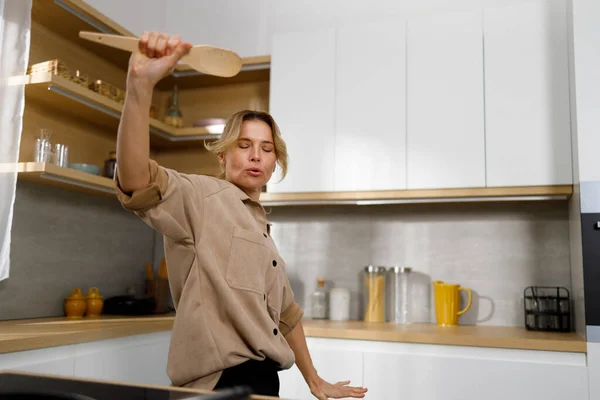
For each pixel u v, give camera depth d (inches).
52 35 105.6
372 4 123.7
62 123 106.3
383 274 114.3
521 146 98.4
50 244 102.3
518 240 111.0
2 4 84.7
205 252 44.5
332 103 109.9
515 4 103.5
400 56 106.8
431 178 102.8
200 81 131.0
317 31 112.3
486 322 110.4
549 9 99.6
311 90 111.4
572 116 95.0
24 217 96.7
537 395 84.8
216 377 43.4
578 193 90.5
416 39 106.3
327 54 111.3
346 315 114.5
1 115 83.1
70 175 92.1
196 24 137.3
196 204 45.0
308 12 128.3
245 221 47.5
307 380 58.8
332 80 110.3
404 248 118.0
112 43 35.4
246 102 131.3
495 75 101.0
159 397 26.7
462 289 108.7
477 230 113.7
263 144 51.5
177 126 126.0
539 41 99.4
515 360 86.9
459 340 89.4
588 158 88.7
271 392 45.4
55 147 93.4
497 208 113.1
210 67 37.2
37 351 70.2
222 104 133.2
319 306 117.3
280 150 53.4
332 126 109.3
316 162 109.4
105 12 118.1
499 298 110.4
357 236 121.4
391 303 115.8
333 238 123.0
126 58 120.0
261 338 44.3
